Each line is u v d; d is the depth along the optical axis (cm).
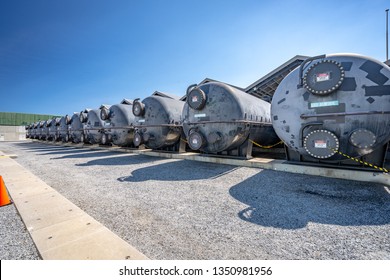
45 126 2444
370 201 358
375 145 435
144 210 342
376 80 425
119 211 339
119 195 421
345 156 460
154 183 505
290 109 518
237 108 647
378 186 438
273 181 497
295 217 305
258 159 713
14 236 262
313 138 466
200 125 703
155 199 393
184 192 432
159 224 291
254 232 265
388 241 239
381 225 275
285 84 538
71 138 1769
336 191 412
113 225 290
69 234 257
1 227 287
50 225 282
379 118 422
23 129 4228
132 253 218
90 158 973
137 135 916
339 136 457
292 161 612
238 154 748
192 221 299
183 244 241
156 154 984
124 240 250
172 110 923
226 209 339
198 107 681
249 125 680
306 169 556
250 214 319
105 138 1197
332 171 515
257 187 455
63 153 1245
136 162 820
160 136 908
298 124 508
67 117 1783
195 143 684
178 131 933
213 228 277
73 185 504
